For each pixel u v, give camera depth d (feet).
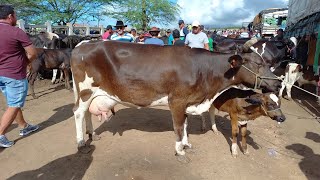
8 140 16.69
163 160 15.48
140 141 17.79
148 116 22.61
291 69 28.76
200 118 22.67
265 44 31.40
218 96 15.98
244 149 16.22
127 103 15.48
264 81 14.23
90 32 63.10
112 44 14.92
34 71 28.81
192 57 14.43
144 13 94.32
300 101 29.22
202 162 15.42
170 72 14.19
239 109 15.19
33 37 40.40
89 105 15.80
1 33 14.66
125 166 14.75
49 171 14.08
